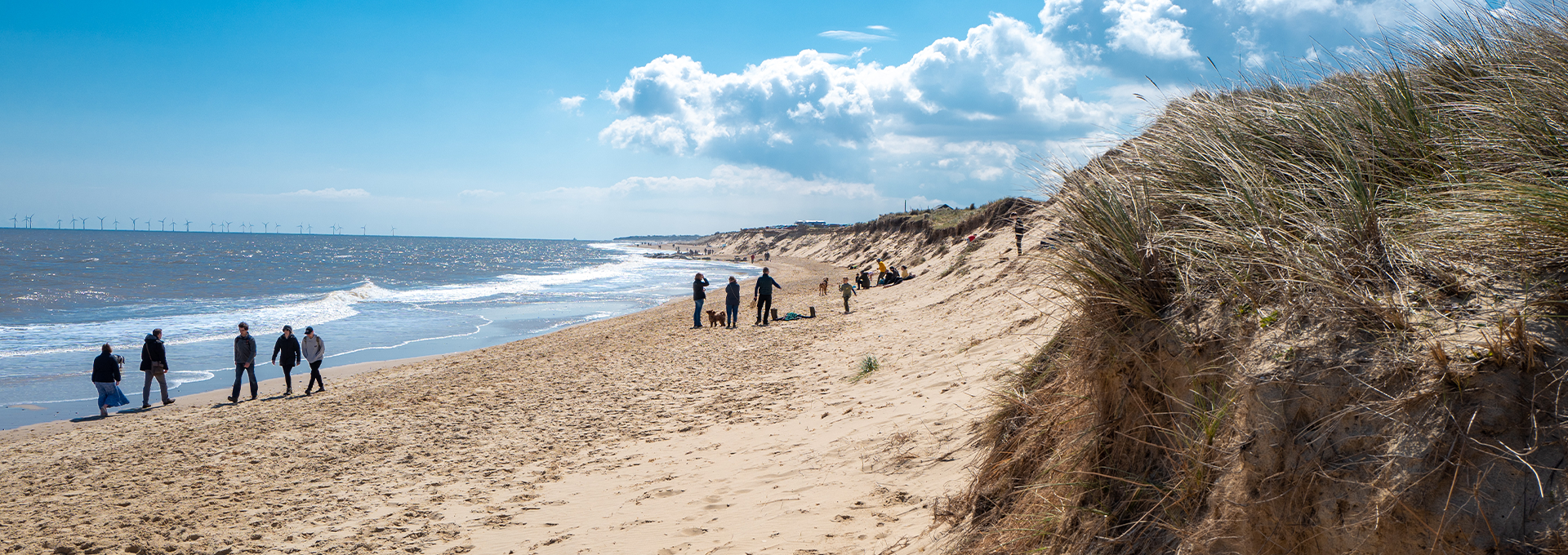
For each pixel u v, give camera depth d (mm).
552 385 11562
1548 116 2340
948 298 16609
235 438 9133
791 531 4367
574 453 7352
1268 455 2035
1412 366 1851
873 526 4211
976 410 5715
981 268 19094
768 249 124438
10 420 11461
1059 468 3014
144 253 89312
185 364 16797
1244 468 2104
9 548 5586
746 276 59062
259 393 13492
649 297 38094
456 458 7527
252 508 6211
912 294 21500
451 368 14609
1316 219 2451
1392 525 1720
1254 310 2324
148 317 26781
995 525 3291
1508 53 3041
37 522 6211
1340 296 2102
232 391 12859
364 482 6871
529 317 28094
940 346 9828
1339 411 1916
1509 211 2023
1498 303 1895
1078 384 3119
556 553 4602
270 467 7648
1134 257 2773
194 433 9703
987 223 27672
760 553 4098
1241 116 3312
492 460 7320
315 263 79062
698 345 15281
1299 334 2141
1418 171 2643
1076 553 2643
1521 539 1542
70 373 15508
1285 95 3660
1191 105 3654
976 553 3195
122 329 22891
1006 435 3719
